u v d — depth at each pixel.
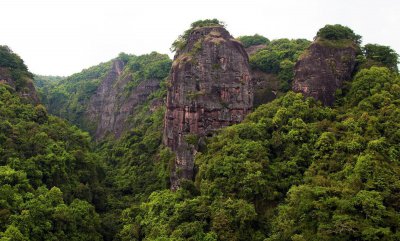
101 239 58.31
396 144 46.81
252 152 54.22
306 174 49.34
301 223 42.31
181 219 50.53
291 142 54.75
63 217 52.00
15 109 67.00
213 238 45.59
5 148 57.16
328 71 62.91
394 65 65.62
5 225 46.41
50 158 59.44
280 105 63.53
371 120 50.62
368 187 41.78
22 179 52.94
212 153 59.44
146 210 60.75
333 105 61.66
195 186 57.81
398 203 40.31
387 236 36.91
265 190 49.94
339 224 38.78
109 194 73.75
